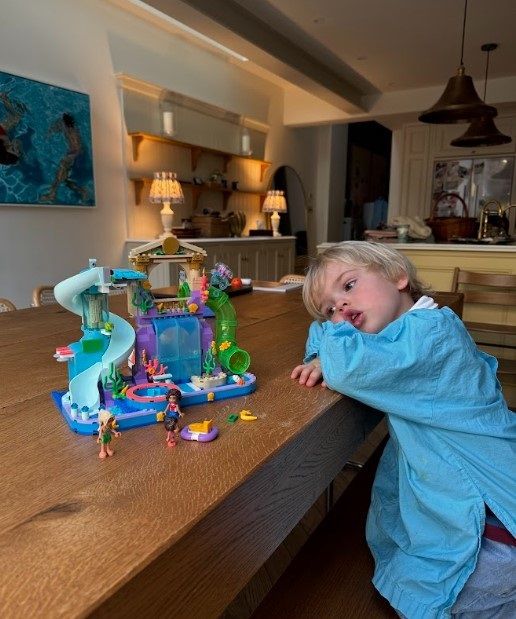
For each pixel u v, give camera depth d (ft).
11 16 9.16
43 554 1.14
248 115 16.56
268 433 1.85
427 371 2.18
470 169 18.01
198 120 14.12
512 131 17.06
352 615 2.20
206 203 15.07
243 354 2.37
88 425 1.86
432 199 18.85
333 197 22.13
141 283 2.21
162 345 2.22
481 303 7.94
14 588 1.03
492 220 10.27
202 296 2.31
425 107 16.34
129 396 2.00
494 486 2.18
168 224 11.91
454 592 2.12
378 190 28.99
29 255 10.00
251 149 16.70
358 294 2.60
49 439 1.82
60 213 10.54
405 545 2.37
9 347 3.45
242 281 6.24
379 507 2.66
